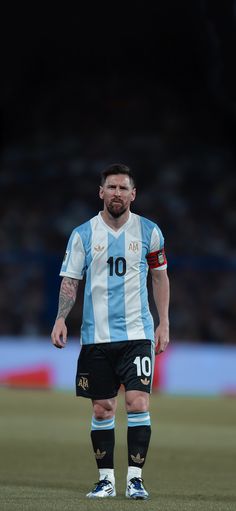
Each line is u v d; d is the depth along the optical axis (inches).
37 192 3644.2
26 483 868.6
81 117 3966.5
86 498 712.4
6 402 1988.2
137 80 3964.1
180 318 3080.7
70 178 3698.3
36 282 3186.5
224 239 3368.6
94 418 744.3
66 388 2413.9
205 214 3474.4
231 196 3582.7
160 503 687.1
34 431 1443.2
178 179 3673.7
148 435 724.7
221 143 3846.0
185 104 3924.7
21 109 3966.5
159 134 3885.3
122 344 725.9
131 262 730.2
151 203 3533.5
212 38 3132.4
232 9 2842.0
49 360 2449.6
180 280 3179.1
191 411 1870.1
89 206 3567.9
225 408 1956.2
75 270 737.0
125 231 733.3
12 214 3518.7
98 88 3983.8
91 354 733.9
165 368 2423.7
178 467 1043.9
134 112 3941.9
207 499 754.8
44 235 3427.7
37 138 3949.3
